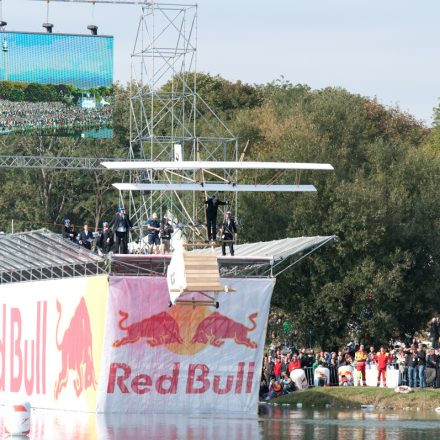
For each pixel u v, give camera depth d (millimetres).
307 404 112438
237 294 99188
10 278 122812
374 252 150250
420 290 151750
